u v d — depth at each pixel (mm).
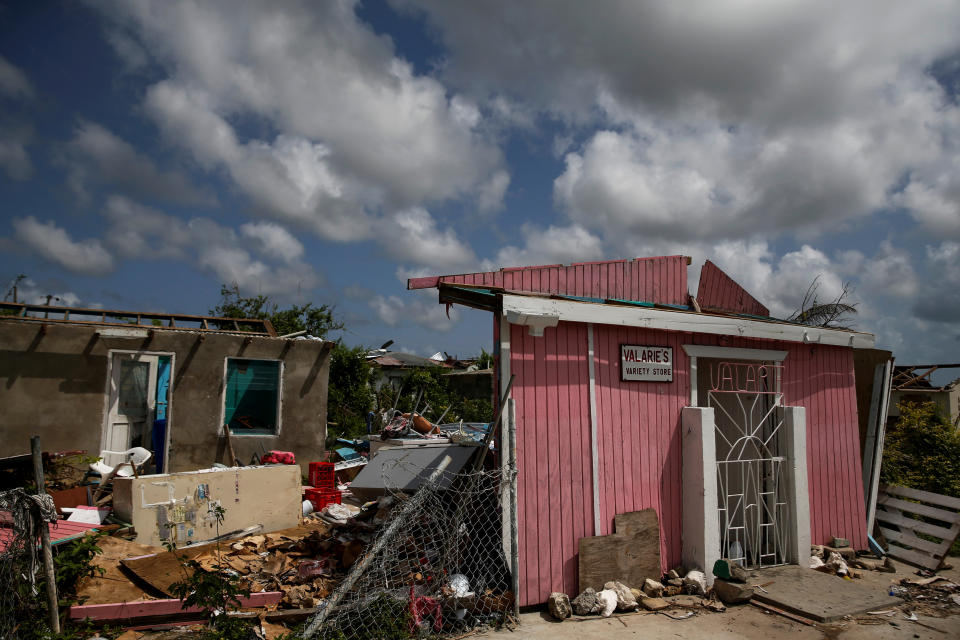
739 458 7293
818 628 5512
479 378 26047
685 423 6945
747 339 7699
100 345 9703
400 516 5266
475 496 5844
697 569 6566
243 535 7195
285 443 11000
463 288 6262
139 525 6598
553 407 6164
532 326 6031
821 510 7996
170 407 10109
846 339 8414
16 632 4230
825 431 8227
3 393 9023
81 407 9469
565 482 6129
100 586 5293
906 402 11508
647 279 7738
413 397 21422
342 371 20219
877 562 7684
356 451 13352
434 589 5301
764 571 7008
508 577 5664
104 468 8219
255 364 11047
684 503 6844
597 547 6125
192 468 10148
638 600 6004
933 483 9781
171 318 11141
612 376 6598
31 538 4262
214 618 4508
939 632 5500
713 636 5270
